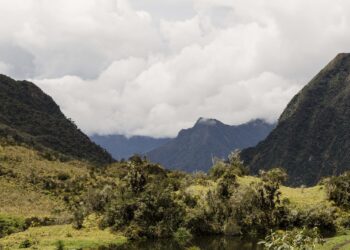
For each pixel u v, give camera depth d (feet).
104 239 252.01
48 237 252.83
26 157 557.74
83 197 388.78
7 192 414.00
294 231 86.84
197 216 284.20
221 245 240.32
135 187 309.83
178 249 230.27
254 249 224.74
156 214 278.87
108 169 569.23
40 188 454.81
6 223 307.17
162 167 417.49
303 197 338.95
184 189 336.70
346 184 333.01
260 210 289.94
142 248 234.38
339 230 281.74
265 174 307.17
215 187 337.52
